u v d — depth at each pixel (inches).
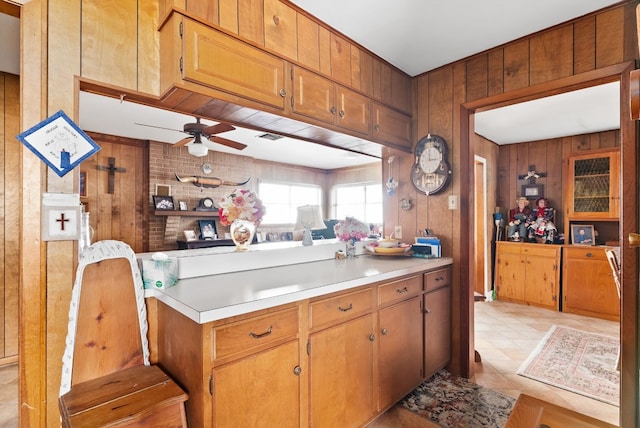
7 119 103.6
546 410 41.9
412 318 82.0
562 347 115.0
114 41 55.9
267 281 62.9
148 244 197.9
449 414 75.7
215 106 63.7
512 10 72.2
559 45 77.4
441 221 99.5
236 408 48.1
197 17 57.1
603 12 71.3
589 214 152.8
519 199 178.5
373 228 155.1
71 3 52.2
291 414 55.2
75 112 52.4
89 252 53.6
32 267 49.6
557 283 159.2
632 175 66.4
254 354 50.3
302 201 295.3
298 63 72.0
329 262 88.2
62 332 51.6
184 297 50.9
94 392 47.5
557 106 124.7
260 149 220.8
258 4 65.4
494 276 181.9
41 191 50.0
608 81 73.7
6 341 101.5
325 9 72.1
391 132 97.7
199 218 220.8
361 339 68.0
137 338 56.4
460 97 95.1
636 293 65.5
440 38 83.5
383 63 95.0
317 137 87.4
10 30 84.1
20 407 48.8
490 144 180.4
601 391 86.0
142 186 200.2
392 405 75.8
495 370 98.0
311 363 58.4
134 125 164.9
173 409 45.8
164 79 58.3
